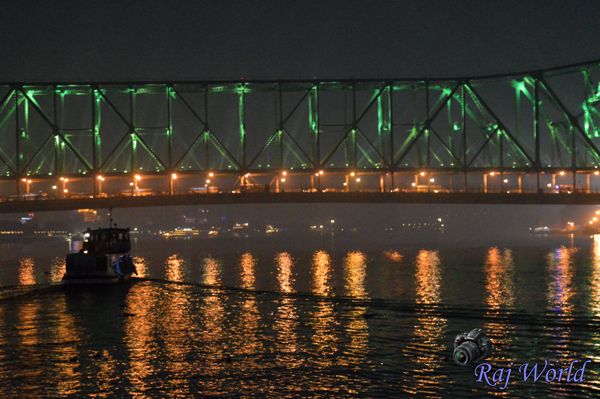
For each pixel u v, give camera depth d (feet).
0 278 291.17
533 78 450.30
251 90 449.89
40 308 183.73
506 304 182.50
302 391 104.22
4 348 131.85
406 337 137.90
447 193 449.48
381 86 455.63
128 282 245.86
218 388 105.70
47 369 116.06
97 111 441.27
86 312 175.73
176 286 232.94
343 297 200.13
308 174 446.60
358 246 630.33
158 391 104.58
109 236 291.79
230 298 199.31
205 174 442.50
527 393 103.04
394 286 230.89
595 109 447.01
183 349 129.39
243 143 445.78
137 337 140.97
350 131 450.30
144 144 439.63
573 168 450.30
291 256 435.53
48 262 403.54
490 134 452.35
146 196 435.94
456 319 157.58
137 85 443.32
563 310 171.12
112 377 111.34
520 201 451.53
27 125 432.66
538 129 449.89
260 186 445.37
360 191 447.83
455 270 296.30
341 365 116.98
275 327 149.79
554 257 387.34
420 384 106.83
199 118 444.55
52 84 436.35
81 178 435.12
